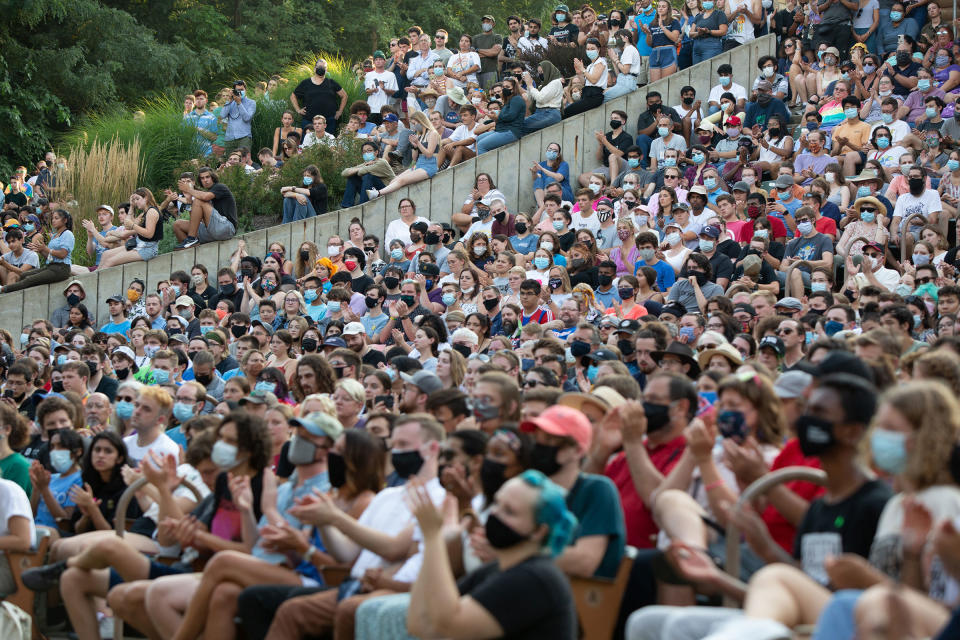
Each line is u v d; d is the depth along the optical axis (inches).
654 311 565.9
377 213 856.3
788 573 193.5
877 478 208.8
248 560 270.4
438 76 965.8
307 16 1648.6
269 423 352.2
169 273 828.0
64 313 794.8
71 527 358.0
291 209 865.5
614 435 273.3
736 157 786.8
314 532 284.0
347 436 281.3
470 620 193.6
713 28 941.8
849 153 745.0
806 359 337.4
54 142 1364.4
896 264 629.6
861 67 836.0
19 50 1348.4
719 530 236.1
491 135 880.3
